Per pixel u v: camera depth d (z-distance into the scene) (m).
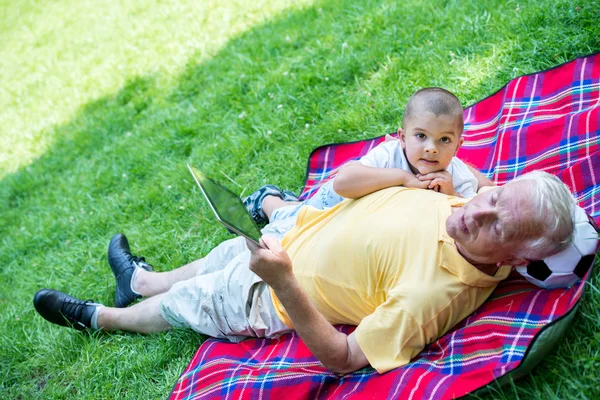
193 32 7.00
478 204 2.12
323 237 2.51
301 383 2.33
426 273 2.22
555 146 2.92
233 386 2.44
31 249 4.67
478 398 2.02
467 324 2.27
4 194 5.74
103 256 4.09
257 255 2.07
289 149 4.11
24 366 3.28
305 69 4.82
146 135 5.31
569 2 3.83
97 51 7.91
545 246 2.07
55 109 7.02
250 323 2.61
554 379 2.02
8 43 9.40
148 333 3.07
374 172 2.56
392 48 4.49
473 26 4.18
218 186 2.20
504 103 3.30
